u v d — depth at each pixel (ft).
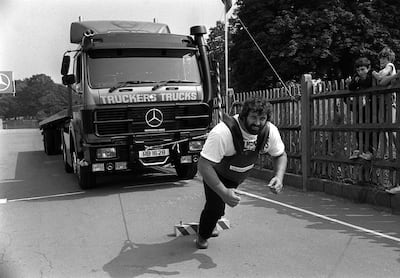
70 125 33.27
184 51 28.91
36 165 44.73
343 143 24.06
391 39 85.56
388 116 21.13
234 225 19.16
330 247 16.07
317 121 25.75
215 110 36.96
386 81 20.70
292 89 27.91
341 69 92.17
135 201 24.89
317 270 13.99
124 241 17.52
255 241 16.94
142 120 26.96
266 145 14.43
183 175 31.78
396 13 89.92
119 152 26.78
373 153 22.18
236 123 13.92
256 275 13.73
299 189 26.81
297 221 19.61
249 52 94.07
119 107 26.43
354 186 23.08
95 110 26.09
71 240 17.88
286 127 28.35
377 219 19.62
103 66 27.07
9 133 133.18
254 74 97.45
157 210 22.58
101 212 22.50
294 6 92.84
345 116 23.73
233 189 15.48
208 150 13.88
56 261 15.51
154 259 15.37
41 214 22.59
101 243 17.34
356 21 85.71
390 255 15.14
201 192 27.09
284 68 87.15
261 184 29.07
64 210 23.31
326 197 24.30
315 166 26.22
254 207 22.39
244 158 14.40
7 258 15.96
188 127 28.22
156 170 36.68
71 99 31.96
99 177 33.94
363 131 22.68
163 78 27.94
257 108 13.46
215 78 29.37
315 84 25.81
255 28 94.84
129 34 27.76
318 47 84.53
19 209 23.99
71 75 29.89
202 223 15.87
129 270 14.44
